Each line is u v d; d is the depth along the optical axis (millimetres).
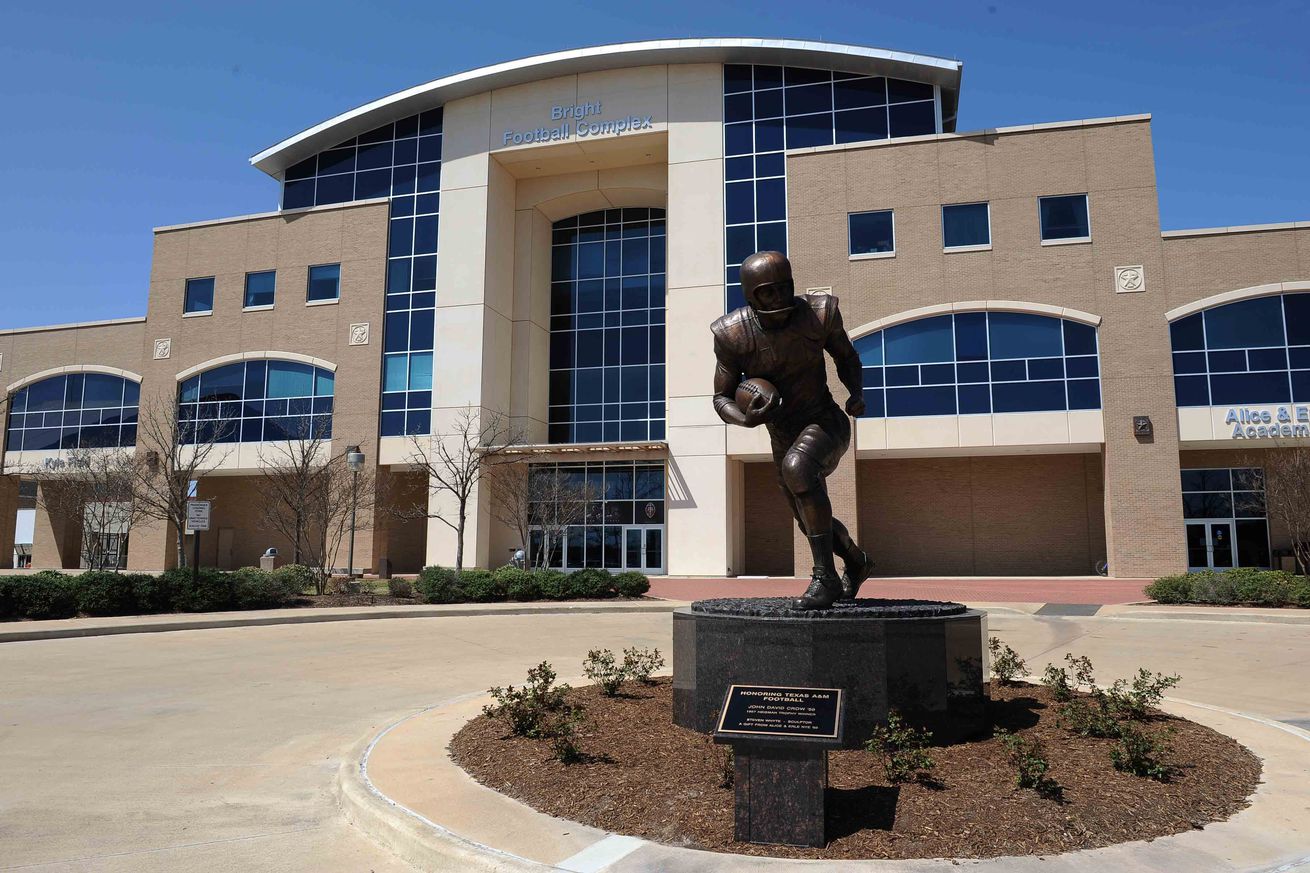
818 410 7457
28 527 51562
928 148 33406
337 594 24828
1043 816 5082
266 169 42688
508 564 37250
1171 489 29797
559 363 41906
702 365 35594
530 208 41625
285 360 39844
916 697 6441
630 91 38062
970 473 35438
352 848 5340
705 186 36562
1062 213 32031
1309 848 4832
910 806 5219
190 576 20750
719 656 6746
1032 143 32562
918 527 35656
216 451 39656
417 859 5035
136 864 5094
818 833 4762
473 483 36562
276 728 8719
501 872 4633
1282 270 30141
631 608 21750
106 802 6305
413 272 39219
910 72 35188
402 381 38406
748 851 4746
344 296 39531
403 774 6410
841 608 7016
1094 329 31203
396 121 40906
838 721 4871
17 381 44406
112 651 14539
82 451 40219
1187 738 6859
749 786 4887
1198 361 30500
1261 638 15664
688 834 4973
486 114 39688
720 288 35750
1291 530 26156
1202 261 30719
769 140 36375
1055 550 34219
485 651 14359
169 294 41906
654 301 41406
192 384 41000
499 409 39125
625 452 36281
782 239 35438
